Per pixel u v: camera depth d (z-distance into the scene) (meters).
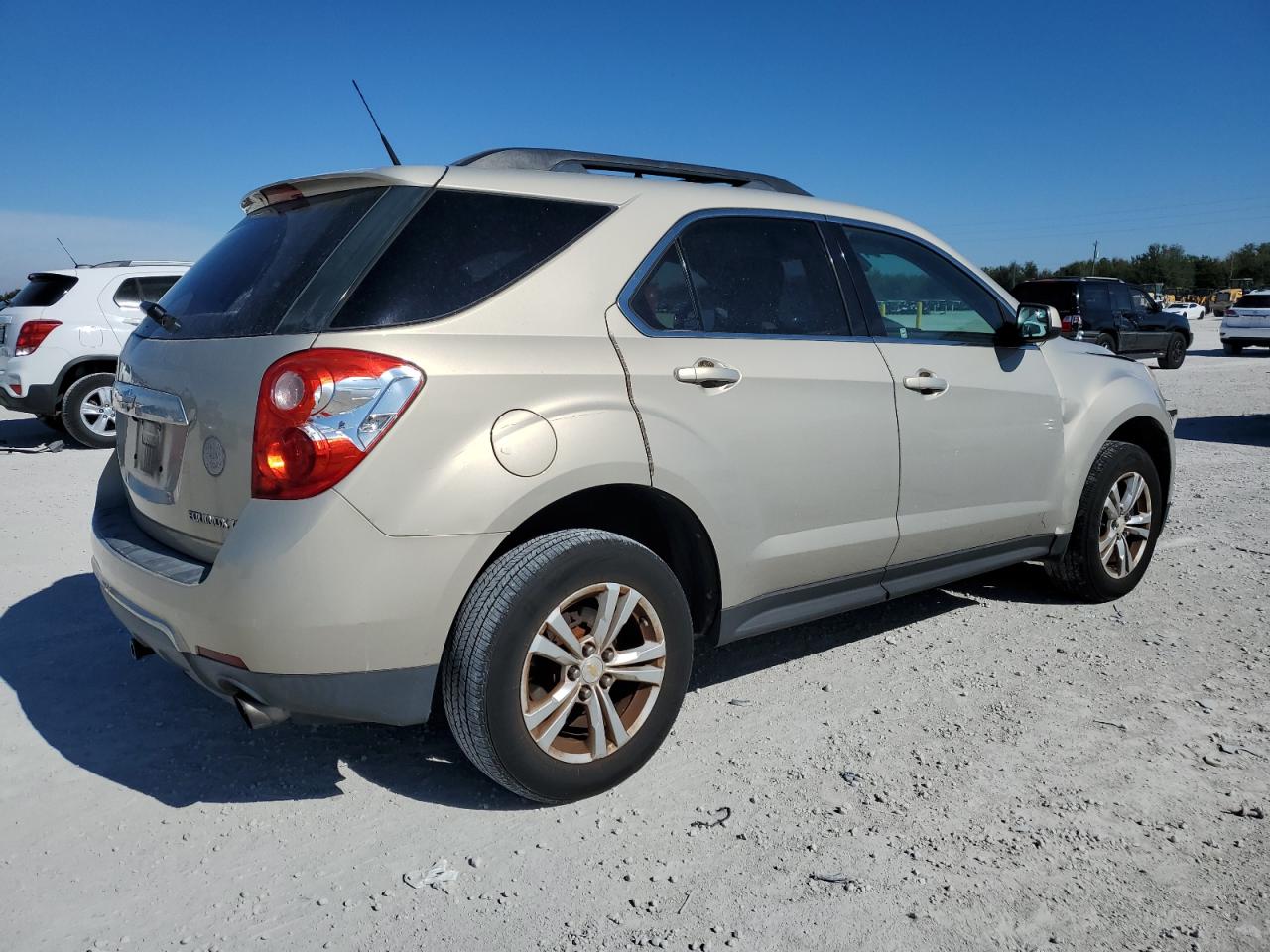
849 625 4.41
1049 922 2.30
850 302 3.63
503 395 2.62
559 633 2.70
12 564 5.32
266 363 2.50
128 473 3.16
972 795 2.88
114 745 3.24
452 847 2.65
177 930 2.30
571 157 3.27
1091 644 4.12
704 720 3.42
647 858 2.59
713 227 3.30
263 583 2.40
